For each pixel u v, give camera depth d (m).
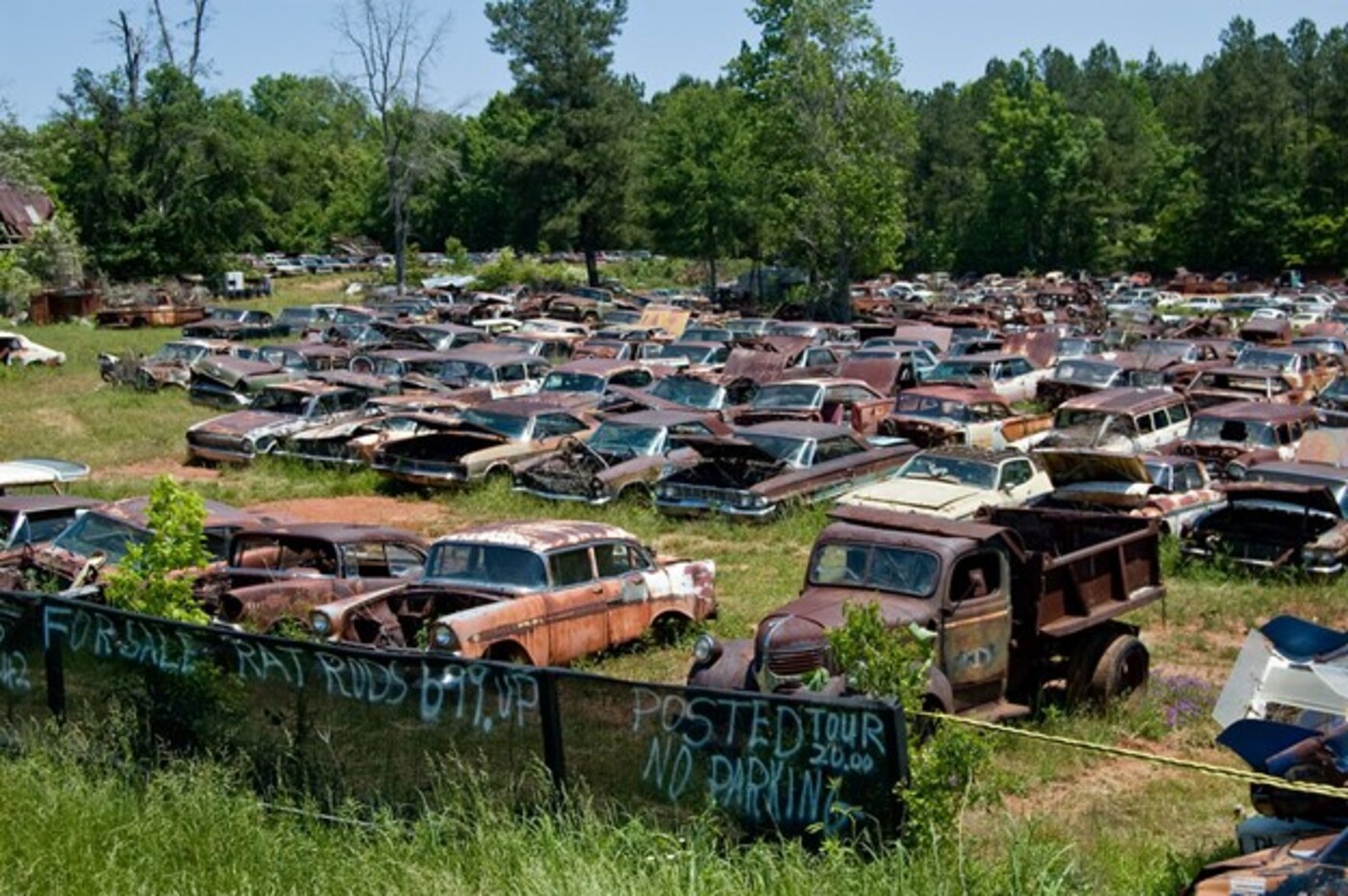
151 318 58.09
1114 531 13.02
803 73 63.12
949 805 7.55
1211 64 125.12
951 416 25.52
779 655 10.15
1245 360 32.62
